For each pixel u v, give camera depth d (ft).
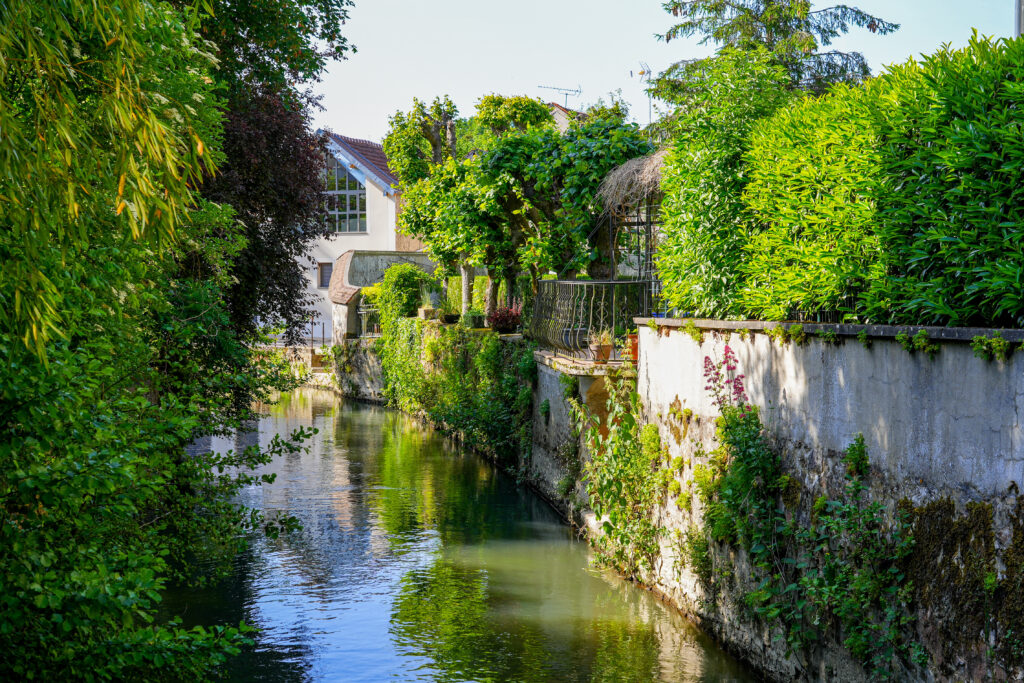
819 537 22.33
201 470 26.37
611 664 27.02
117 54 12.91
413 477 59.72
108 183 13.25
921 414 18.76
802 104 27.71
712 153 30.32
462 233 69.97
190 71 23.04
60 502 15.14
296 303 53.93
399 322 101.96
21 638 14.85
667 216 34.30
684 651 28.14
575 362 43.75
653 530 34.65
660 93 86.17
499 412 64.28
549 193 60.23
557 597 34.12
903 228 19.88
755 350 27.02
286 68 51.37
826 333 22.52
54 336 15.74
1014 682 15.51
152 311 26.71
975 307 17.94
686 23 86.38
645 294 47.21
